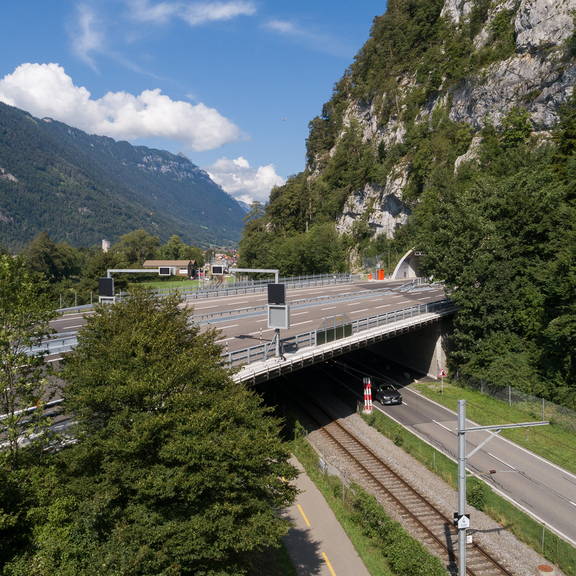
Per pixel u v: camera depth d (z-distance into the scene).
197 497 14.14
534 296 41.41
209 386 16.53
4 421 13.99
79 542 13.28
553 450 30.58
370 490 26.28
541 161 55.53
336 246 107.25
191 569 13.80
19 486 13.81
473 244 44.75
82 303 78.06
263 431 16.02
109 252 86.62
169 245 197.88
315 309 51.88
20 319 14.40
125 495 14.45
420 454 30.33
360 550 20.69
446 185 81.81
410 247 96.94
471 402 39.91
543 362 39.81
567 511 23.89
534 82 83.00
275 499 15.80
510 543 21.61
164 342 16.80
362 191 120.38
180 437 14.04
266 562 19.41
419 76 117.81
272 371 28.72
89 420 15.42
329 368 51.69
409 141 110.69
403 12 140.00
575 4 78.62
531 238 45.16
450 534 22.23
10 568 12.35
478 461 29.33
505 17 96.12
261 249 120.25
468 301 43.72
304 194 130.25
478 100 94.00
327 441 33.06
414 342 50.94
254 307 50.34
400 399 40.19
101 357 15.95
